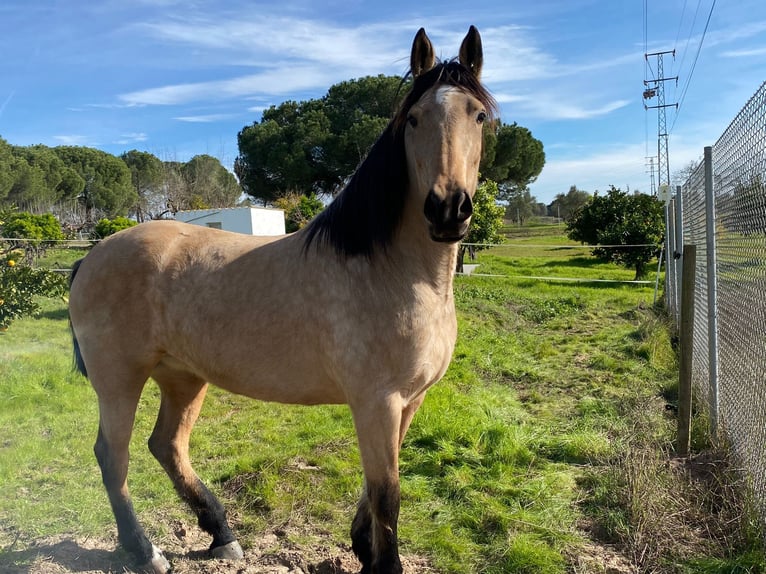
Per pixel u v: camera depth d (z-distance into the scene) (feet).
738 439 11.02
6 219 28.25
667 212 30.63
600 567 8.15
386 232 6.88
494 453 12.06
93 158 138.00
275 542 9.16
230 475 11.48
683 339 12.21
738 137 10.93
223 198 108.37
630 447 11.17
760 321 9.41
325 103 97.19
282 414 15.39
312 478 11.21
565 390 17.67
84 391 17.15
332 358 7.09
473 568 8.32
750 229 10.05
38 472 11.80
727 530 8.97
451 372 19.16
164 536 9.38
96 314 8.18
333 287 7.09
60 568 8.08
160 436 9.05
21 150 121.60
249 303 7.50
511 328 28.71
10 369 18.79
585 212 55.57
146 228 8.64
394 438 6.99
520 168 92.38
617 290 39.99
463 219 5.96
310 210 68.85
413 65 7.18
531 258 69.21
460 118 6.26
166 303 7.96
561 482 10.91
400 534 9.22
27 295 23.68
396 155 6.90
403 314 6.82
